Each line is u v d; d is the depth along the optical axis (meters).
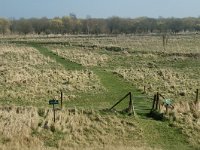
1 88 39.34
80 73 49.84
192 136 27.52
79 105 33.78
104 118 29.47
